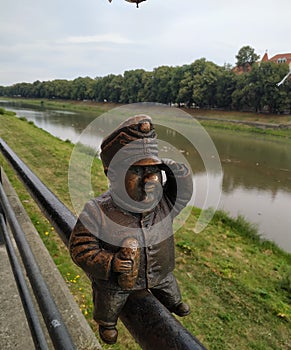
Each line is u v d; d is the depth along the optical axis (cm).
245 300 510
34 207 621
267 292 542
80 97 4053
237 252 674
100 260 77
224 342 423
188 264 584
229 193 1294
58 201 138
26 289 142
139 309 79
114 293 82
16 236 159
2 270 248
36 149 1201
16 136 1491
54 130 2003
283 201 1214
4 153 246
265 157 1903
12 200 412
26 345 187
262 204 1178
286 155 1958
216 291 525
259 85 2817
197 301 494
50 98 5922
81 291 408
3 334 193
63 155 1123
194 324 446
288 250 831
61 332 90
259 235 810
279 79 2742
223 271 577
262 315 480
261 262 654
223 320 461
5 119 2069
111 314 83
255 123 2747
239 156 1906
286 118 2769
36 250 336
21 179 182
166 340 68
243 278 574
